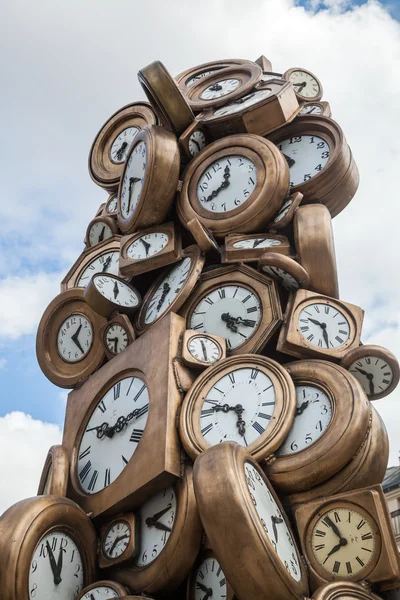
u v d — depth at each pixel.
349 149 19.73
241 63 22.97
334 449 14.06
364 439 14.31
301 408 15.02
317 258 17.16
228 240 17.84
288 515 14.15
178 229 18.84
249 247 17.50
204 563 14.31
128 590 14.38
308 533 13.75
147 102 22.53
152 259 18.05
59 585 14.49
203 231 17.67
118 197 20.12
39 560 14.33
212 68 23.20
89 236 21.03
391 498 19.66
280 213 18.23
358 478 14.17
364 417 14.35
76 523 14.91
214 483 12.80
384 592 13.53
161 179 18.64
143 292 18.84
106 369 17.14
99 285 17.69
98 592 14.35
